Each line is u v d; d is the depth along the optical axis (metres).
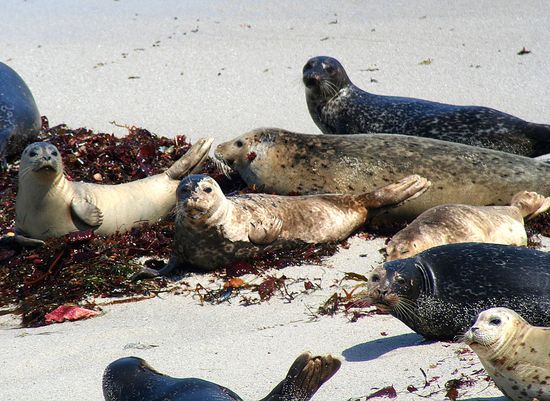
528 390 13.79
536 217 24.42
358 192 26.30
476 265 17.62
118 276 22.30
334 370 12.88
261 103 35.66
